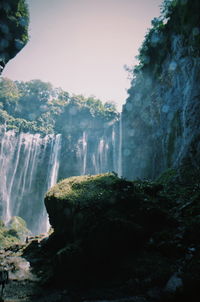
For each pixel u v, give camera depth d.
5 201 31.06
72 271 5.52
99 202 6.38
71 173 33.47
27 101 39.00
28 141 34.44
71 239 6.81
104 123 35.69
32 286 5.54
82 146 34.72
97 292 4.82
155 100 19.36
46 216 32.41
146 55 19.62
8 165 32.41
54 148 34.56
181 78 14.86
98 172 33.00
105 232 5.77
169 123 16.28
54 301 4.64
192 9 11.78
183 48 14.35
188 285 3.93
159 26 17.52
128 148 26.09
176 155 13.94
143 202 6.67
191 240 5.48
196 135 11.06
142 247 5.89
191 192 8.54
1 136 32.78
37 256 7.87
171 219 6.39
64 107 38.44
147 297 4.22
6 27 16.89
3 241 17.48
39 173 33.59
